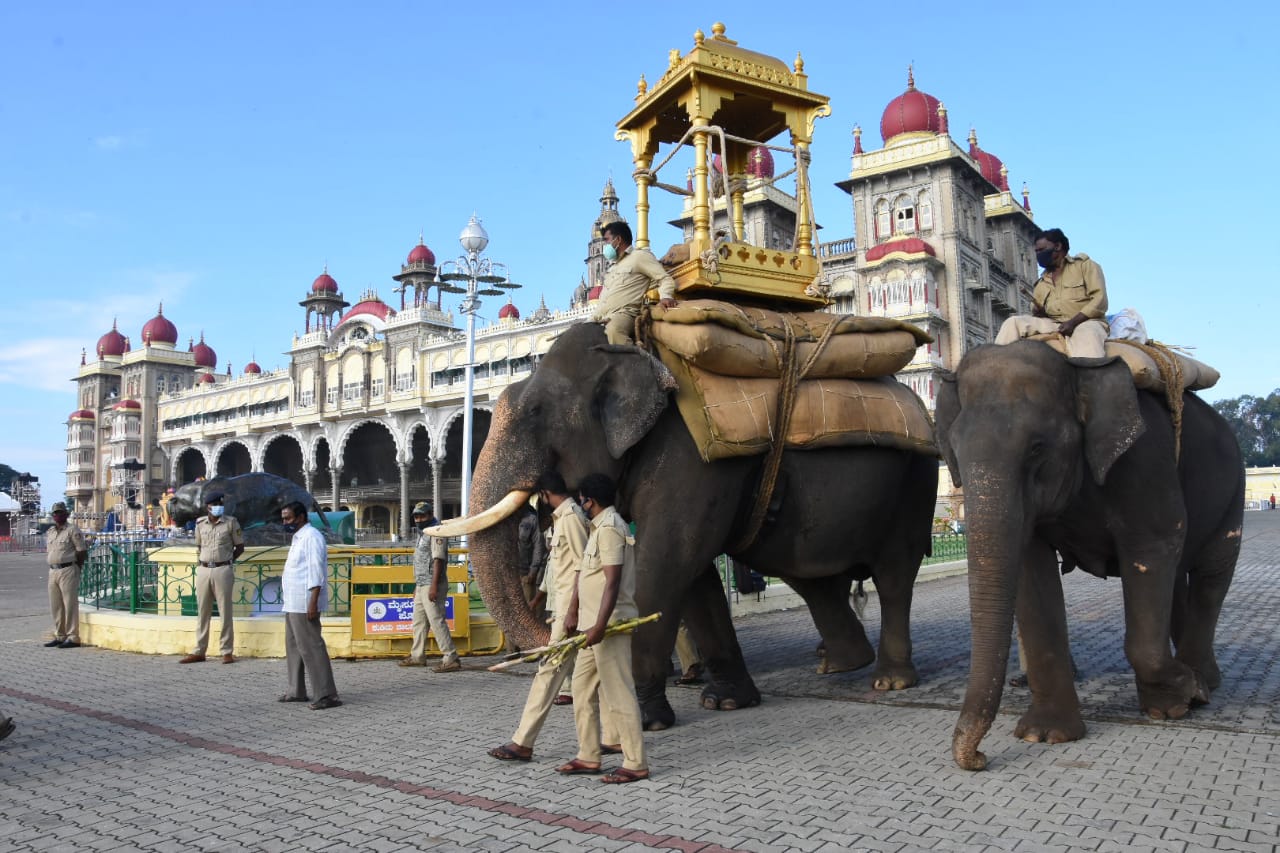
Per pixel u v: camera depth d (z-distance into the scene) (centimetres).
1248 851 376
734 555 715
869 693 741
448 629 948
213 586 1016
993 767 503
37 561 4197
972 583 493
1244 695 681
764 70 767
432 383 5566
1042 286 654
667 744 584
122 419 8125
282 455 7650
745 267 736
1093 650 920
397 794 489
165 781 532
